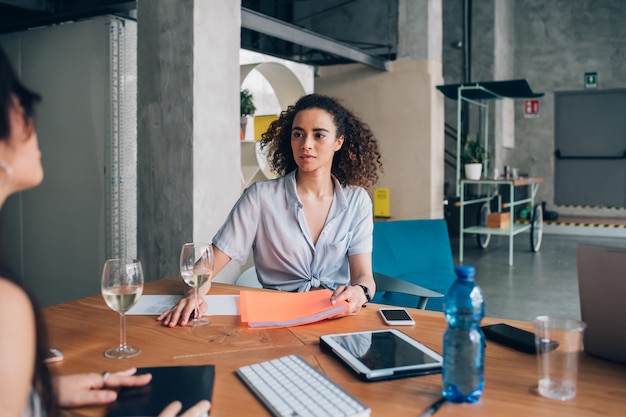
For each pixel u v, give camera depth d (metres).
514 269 6.32
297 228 2.03
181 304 1.59
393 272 3.33
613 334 1.19
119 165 3.70
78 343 1.36
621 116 9.86
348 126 2.13
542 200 10.27
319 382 1.07
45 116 3.94
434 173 6.69
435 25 6.72
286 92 4.94
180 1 3.17
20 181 0.74
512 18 10.24
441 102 6.84
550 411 0.99
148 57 3.30
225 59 3.36
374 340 1.32
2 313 0.65
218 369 1.19
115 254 3.71
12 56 4.07
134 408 0.97
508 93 6.89
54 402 0.78
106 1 3.63
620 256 1.14
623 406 1.01
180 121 3.22
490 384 1.11
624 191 9.95
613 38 9.62
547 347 1.05
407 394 1.06
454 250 7.61
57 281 3.98
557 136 10.35
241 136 4.41
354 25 8.80
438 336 1.41
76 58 3.78
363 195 2.14
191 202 3.21
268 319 1.52
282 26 4.71
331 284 2.07
